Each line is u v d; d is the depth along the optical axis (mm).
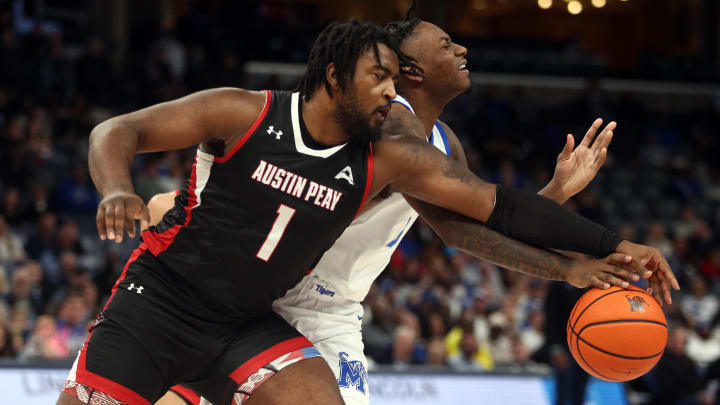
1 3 20719
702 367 11734
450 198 3438
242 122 3229
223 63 21672
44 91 17609
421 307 11297
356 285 4027
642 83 25531
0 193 13734
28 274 10320
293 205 3248
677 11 30938
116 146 3035
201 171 3307
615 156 21703
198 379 3531
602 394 8992
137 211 2928
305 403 3314
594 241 3482
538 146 21234
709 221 19531
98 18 22297
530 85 24812
